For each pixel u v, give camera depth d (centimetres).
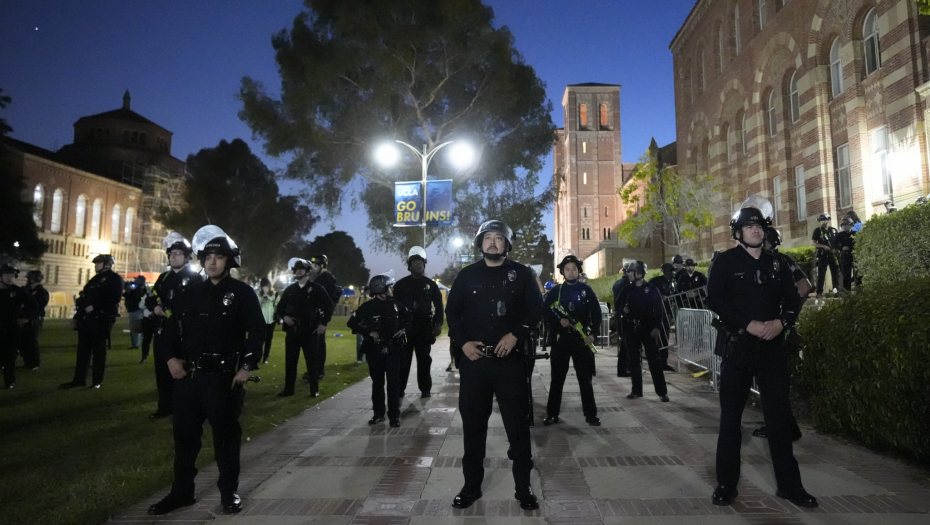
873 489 394
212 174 5506
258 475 454
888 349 440
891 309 452
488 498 396
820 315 565
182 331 386
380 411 646
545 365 1208
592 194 7275
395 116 3200
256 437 582
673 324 1200
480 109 3300
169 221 5488
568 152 7344
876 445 485
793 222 2172
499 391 391
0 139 3338
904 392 426
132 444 548
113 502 390
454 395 830
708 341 872
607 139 7338
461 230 3509
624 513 362
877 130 1689
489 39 3072
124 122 7338
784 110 2219
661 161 4319
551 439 560
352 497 401
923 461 446
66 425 627
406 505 384
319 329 831
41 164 5606
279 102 3238
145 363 1155
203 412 388
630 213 3331
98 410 705
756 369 382
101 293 866
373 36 2958
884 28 1616
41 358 1248
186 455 384
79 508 379
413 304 773
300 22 3125
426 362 799
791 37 2128
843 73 1828
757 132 2406
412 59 3059
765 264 395
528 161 3541
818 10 1952
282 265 6519
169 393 666
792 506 367
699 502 380
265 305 1257
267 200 5766
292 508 380
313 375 823
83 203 6197
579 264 637
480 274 410
